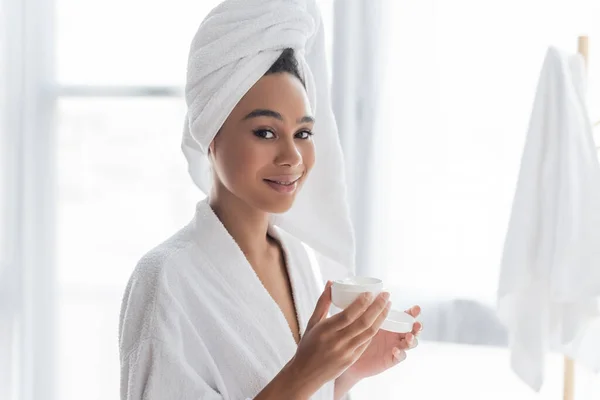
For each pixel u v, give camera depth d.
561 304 1.62
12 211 2.09
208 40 0.91
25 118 2.10
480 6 1.81
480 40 1.81
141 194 2.15
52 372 2.16
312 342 0.77
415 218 1.85
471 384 1.83
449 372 1.84
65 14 2.14
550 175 1.58
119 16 2.12
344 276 1.19
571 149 1.57
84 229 2.17
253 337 0.92
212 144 0.94
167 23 2.10
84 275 2.17
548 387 1.80
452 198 1.83
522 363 1.63
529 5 1.79
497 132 1.81
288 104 0.90
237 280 0.94
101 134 2.15
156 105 2.13
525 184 1.60
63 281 2.18
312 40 1.08
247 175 0.90
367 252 1.85
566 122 1.56
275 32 0.90
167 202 2.14
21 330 2.10
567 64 1.60
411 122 1.84
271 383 0.78
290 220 1.11
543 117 1.59
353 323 0.76
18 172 2.09
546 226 1.58
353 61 1.86
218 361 0.89
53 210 2.16
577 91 1.62
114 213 2.16
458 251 1.83
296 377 0.77
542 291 1.61
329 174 1.12
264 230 1.01
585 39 1.68
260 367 0.90
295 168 0.90
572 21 1.76
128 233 2.16
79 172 2.16
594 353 1.66
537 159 1.59
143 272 0.90
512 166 1.81
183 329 0.86
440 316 1.84
